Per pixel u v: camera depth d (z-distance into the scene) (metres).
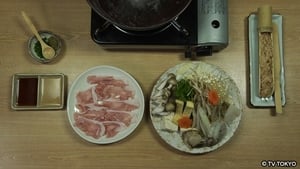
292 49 1.09
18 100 1.05
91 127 1.04
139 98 1.06
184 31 0.99
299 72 1.08
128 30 0.98
